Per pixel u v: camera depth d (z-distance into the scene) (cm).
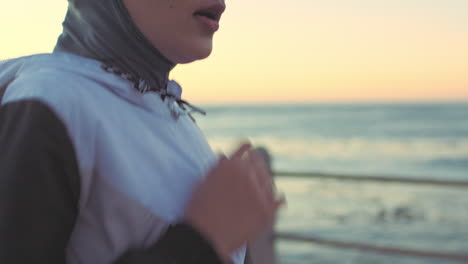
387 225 2236
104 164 57
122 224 58
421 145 5678
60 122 54
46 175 51
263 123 9769
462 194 2948
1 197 50
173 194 63
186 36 67
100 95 60
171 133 69
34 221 50
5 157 51
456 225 2197
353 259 1733
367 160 4753
